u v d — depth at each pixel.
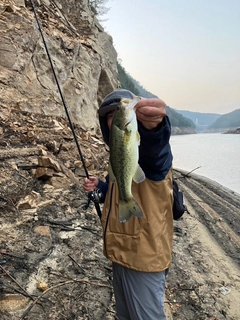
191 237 6.68
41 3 13.74
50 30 12.30
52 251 4.15
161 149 2.13
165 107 2.02
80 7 19.03
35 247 4.09
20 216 4.70
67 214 5.25
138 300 2.29
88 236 4.80
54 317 3.11
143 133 2.06
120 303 2.52
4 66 9.34
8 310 3.04
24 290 3.30
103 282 3.83
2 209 4.70
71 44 13.30
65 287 3.57
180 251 5.75
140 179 2.13
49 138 8.15
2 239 4.05
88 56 14.51
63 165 7.06
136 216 2.16
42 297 3.31
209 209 9.80
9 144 6.80
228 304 4.27
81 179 7.11
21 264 3.70
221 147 48.78
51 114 9.91
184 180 15.86
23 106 8.92
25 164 6.20
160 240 2.30
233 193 13.82
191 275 4.88
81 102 12.43
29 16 10.96
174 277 4.71
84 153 8.91
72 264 4.02
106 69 18.30
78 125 11.49
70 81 12.23
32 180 5.94
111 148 2.16
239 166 24.33
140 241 2.28
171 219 2.43
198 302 4.18
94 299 3.51
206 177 18.59
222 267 5.47
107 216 2.44
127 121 2.04
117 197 2.41
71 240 4.54
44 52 10.97
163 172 2.26
